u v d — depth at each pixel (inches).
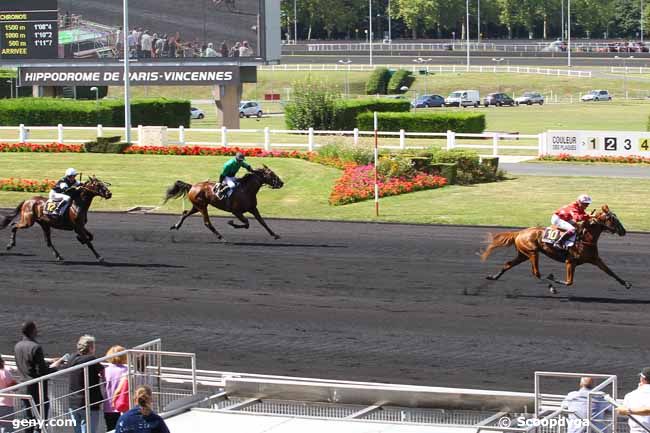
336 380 593.0
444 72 4121.6
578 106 3218.5
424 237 1071.0
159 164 1533.0
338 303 791.7
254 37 2010.3
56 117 2027.6
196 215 1228.5
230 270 915.4
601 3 6658.5
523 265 934.4
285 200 1299.2
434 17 6412.4
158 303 797.9
